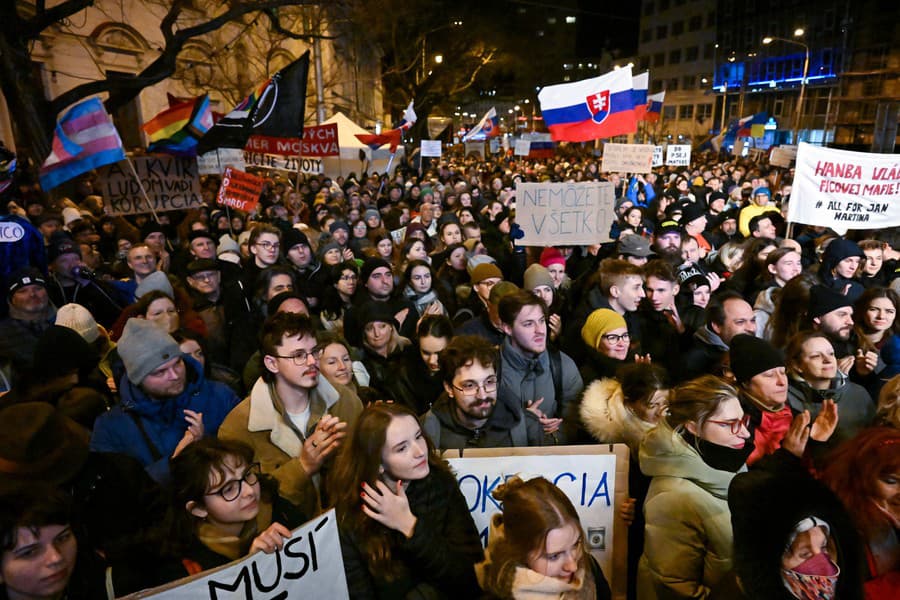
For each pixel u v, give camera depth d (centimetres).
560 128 820
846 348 361
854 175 517
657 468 218
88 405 285
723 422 206
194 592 179
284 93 728
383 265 475
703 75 6906
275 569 191
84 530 191
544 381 318
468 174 2380
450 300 556
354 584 203
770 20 5944
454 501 222
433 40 3177
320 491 264
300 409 273
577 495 248
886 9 4606
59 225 657
